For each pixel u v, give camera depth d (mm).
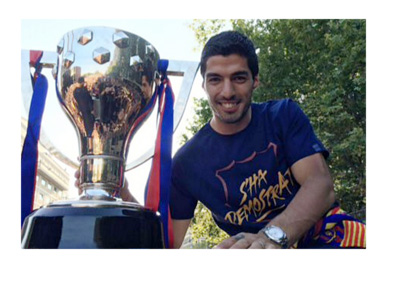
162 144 998
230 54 1117
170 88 1012
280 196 1237
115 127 913
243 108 1140
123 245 837
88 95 885
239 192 1230
